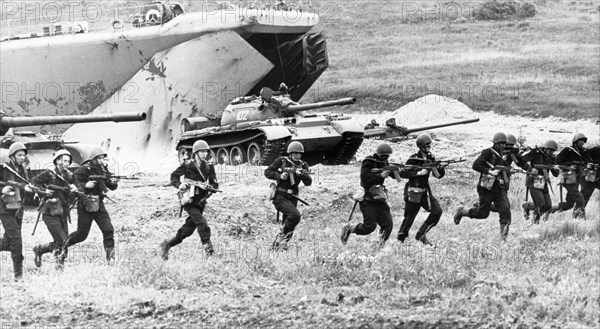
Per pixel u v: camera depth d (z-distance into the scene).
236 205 30.50
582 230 25.75
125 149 48.56
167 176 39.88
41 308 16.69
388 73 74.12
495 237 24.66
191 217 21.25
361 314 15.93
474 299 16.81
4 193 19.52
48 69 49.06
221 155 42.88
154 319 16.05
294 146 22.73
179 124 47.91
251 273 19.55
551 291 17.31
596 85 65.56
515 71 70.62
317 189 33.72
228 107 43.56
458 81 69.12
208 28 46.72
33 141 32.97
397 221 28.22
